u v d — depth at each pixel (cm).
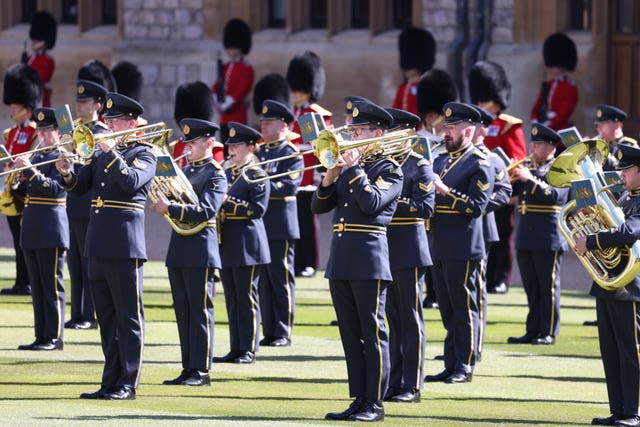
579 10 9794
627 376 4316
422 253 4659
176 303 4903
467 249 4991
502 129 6256
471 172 4981
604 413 4500
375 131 4341
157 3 10800
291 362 5281
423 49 8012
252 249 5281
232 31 8988
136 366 4544
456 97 6381
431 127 6381
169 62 10762
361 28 10488
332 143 4172
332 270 4312
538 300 5772
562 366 5297
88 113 5481
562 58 7950
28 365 5069
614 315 4319
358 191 4247
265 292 5656
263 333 5669
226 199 5272
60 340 5406
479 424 4272
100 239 4528
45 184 5322
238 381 4903
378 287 4291
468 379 5000
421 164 4647
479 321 5194
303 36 10469
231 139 5297
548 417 4412
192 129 4894
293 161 5691
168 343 5553
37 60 9344
